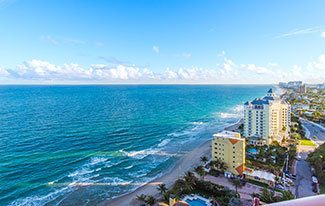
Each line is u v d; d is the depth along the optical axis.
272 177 63.75
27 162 76.38
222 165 69.06
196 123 150.25
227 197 53.03
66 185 63.38
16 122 131.75
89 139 104.94
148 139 109.69
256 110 100.12
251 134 102.75
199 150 94.94
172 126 138.88
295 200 4.57
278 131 104.81
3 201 54.41
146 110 193.88
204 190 59.03
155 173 72.81
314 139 108.19
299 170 71.94
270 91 128.12
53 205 54.12
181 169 75.81
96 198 57.88
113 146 97.31
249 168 70.56
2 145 91.88
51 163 76.50
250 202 52.69
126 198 58.06
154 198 56.00
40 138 102.62
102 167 75.81
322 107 194.00
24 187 61.06
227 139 68.94
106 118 153.12
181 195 56.19
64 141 100.31
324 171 64.31
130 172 73.12
